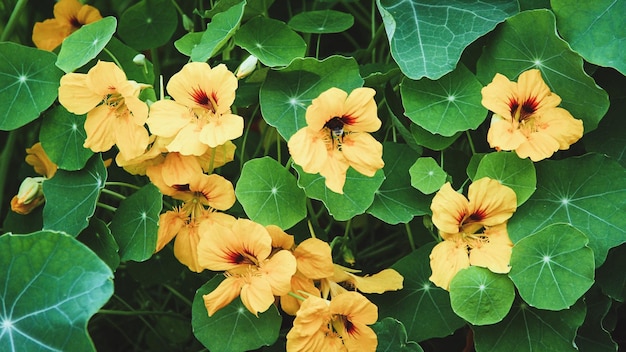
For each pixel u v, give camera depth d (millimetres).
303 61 618
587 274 587
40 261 559
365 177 624
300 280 610
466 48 647
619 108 649
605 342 647
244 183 609
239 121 586
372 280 621
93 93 609
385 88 646
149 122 592
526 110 611
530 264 594
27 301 559
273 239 605
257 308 579
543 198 621
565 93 622
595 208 613
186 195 624
